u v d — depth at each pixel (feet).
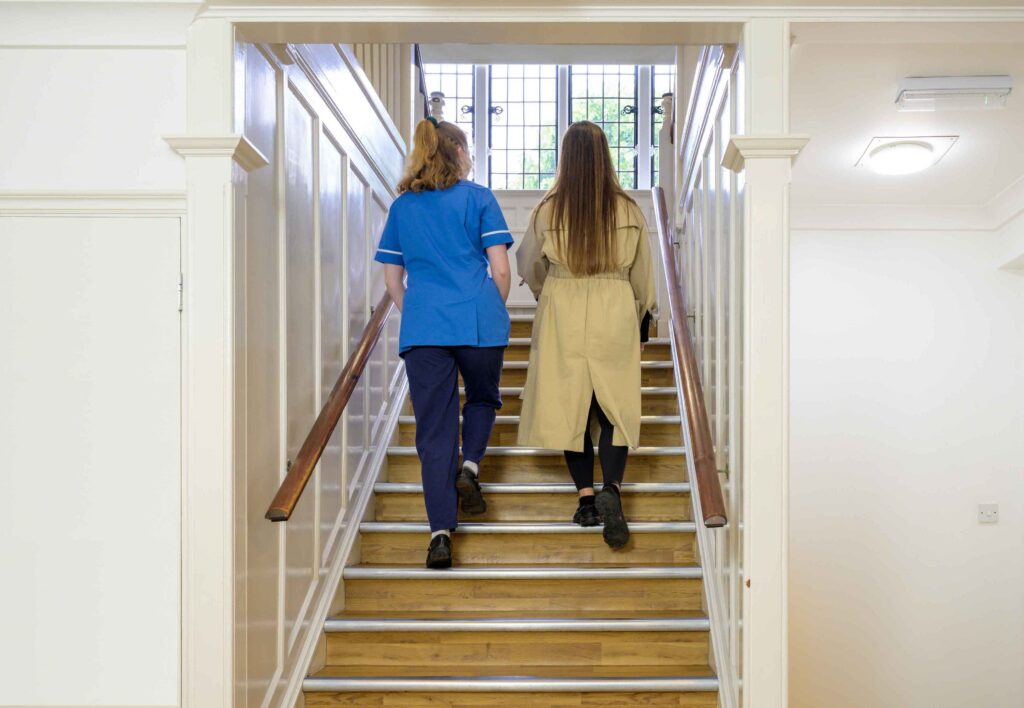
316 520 9.02
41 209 6.88
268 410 7.80
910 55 9.62
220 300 6.79
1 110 6.92
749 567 6.94
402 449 11.95
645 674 8.57
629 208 9.76
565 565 10.07
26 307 6.87
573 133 9.82
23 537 6.82
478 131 23.73
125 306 6.86
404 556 10.36
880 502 15.30
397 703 8.39
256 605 7.39
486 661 8.95
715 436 9.77
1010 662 15.08
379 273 12.97
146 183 6.88
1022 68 9.96
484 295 9.21
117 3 6.73
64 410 6.84
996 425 15.30
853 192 14.65
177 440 6.83
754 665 6.92
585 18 6.94
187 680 6.74
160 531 6.82
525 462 11.25
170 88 6.89
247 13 6.85
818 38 7.15
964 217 15.33
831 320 15.46
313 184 9.41
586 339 9.51
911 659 15.16
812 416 15.39
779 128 6.92
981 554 15.20
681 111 15.02
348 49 10.73
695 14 6.91
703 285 11.34
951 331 15.39
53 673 6.80
